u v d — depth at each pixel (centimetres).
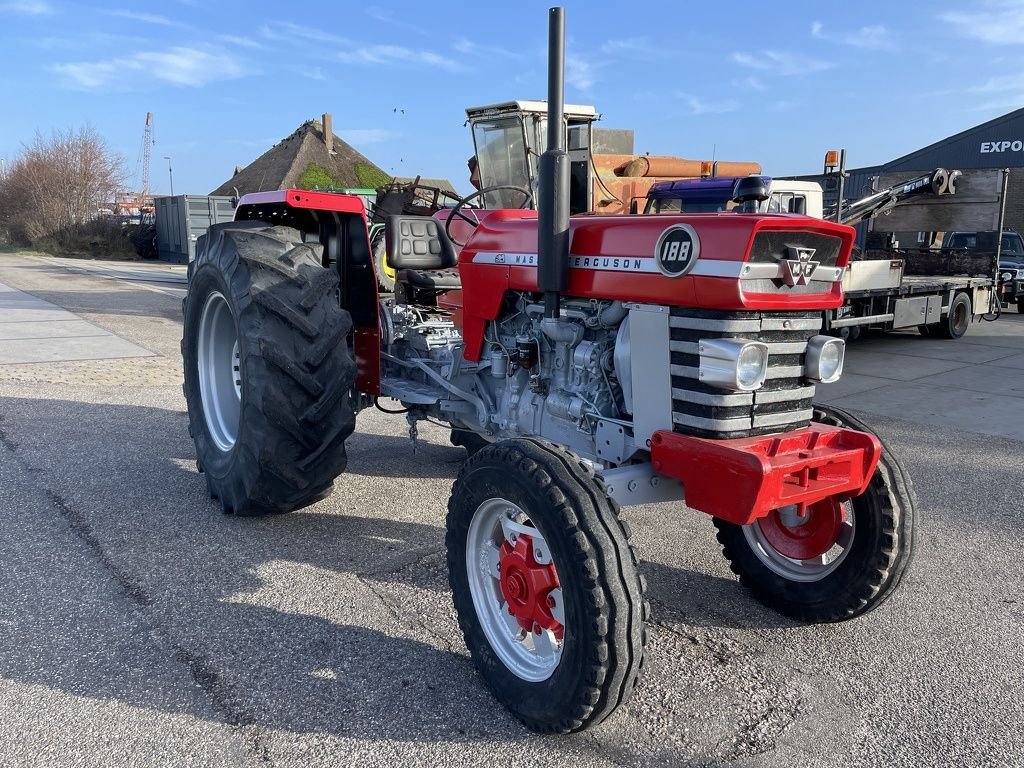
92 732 230
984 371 905
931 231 1280
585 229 287
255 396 343
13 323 1030
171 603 307
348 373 357
